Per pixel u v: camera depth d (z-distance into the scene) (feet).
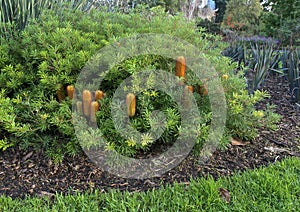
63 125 5.78
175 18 7.45
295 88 10.28
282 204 5.21
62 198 5.22
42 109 6.17
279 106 9.90
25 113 6.12
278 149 7.14
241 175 5.99
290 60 10.77
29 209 4.99
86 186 5.63
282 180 5.73
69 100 6.07
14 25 8.07
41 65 6.02
